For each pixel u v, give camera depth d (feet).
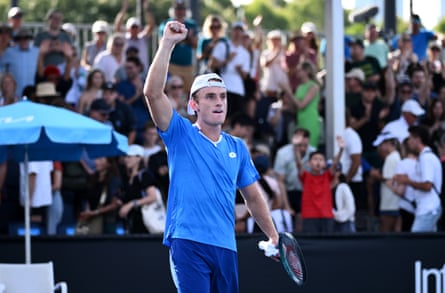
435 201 55.77
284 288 50.96
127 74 65.82
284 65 72.33
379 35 79.46
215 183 31.78
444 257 51.72
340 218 55.88
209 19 68.90
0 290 44.19
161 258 50.39
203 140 32.09
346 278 51.47
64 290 49.47
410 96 66.33
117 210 54.19
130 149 54.44
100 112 59.82
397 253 51.70
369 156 63.72
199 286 31.40
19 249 49.62
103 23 73.87
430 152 55.98
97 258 50.03
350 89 65.87
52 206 54.80
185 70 70.23
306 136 59.21
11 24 71.82
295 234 51.26
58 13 69.31
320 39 82.02
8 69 66.74
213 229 31.60
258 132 67.82
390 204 57.93
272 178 56.03
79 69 69.51
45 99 60.23
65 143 49.62
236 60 67.36
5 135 44.42
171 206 31.94
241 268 50.72
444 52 79.20
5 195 55.21
